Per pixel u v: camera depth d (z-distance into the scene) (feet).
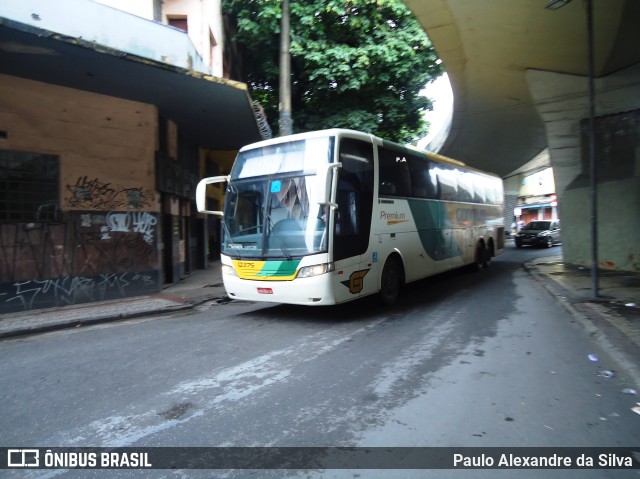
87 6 29.14
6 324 25.54
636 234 39.75
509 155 88.53
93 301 32.32
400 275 30.55
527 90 50.57
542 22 34.78
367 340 20.93
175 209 42.01
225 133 46.01
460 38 38.27
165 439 11.76
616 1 31.04
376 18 53.52
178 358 18.89
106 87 31.40
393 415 12.87
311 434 11.84
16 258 29.09
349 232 24.80
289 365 17.51
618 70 41.83
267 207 25.00
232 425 12.46
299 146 24.94
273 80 65.67
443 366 17.08
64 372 17.57
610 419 12.48
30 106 29.68
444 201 37.99
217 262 60.54
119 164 33.88
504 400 13.84
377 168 27.81
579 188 44.39
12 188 28.99
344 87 52.60
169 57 32.99
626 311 24.56
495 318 25.32
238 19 54.90
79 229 31.81
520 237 83.97
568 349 19.10
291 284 23.61
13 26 22.31
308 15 51.42
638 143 40.50
